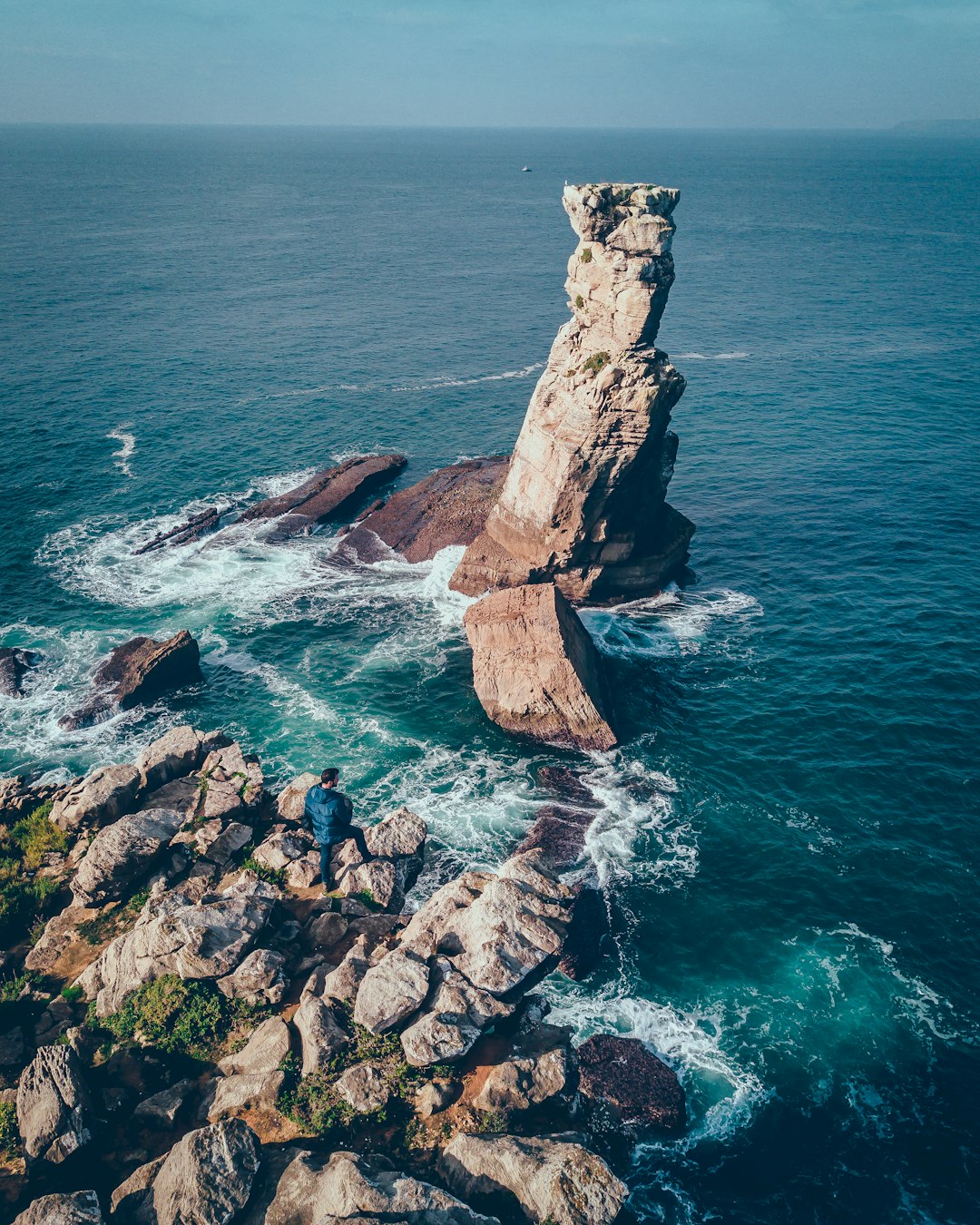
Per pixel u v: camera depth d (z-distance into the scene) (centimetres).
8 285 10944
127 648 4000
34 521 5300
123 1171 1516
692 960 2522
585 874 2819
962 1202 1905
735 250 14525
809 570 4725
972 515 5219
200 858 2325
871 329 9375
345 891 2188
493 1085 1725
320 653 4128
